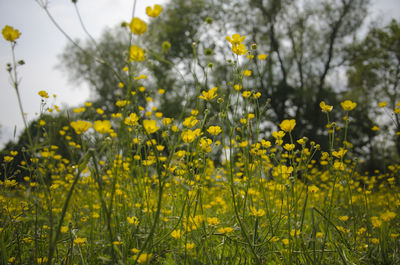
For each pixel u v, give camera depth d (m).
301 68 16.62
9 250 1.89
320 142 13.34
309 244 1.95
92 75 15.34
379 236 2.08
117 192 2.04
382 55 15.70
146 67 1.38
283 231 2.17
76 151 2.51
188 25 13.97
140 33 1.26
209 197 3.82
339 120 14.81
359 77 16.31
